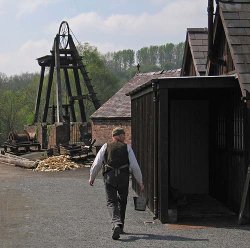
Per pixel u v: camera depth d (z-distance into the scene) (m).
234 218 9.50
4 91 64.56
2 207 10.93
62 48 31.27
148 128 10.59
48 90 32.38
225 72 12.07
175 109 12.79
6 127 60.31
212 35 12.25
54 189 14.20
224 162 10.84
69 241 7.61
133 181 13.65
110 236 7.95
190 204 11.03
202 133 12.86
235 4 10.26
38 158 23.89
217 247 7.19
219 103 11.35
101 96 64.19
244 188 8.88
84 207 10.90
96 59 64.69
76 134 28.77
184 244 7.37
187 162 12.84
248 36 9.62
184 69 19.27
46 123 30.44
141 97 11.84
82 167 21.56
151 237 7.86
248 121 9.06
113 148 8.03
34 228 8.62
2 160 25.23
